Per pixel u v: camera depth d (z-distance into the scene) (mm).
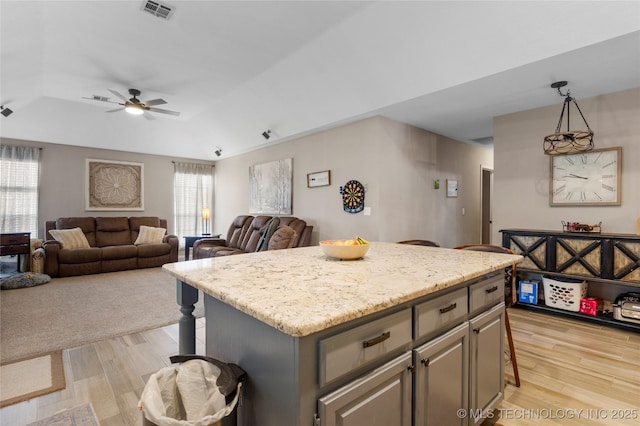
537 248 3564
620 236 3014
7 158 5574
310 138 5238
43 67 3834
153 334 2906
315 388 900
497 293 1731
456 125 4691
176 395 1193
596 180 3449
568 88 3232
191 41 3223
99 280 4930
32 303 3768
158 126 6316
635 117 3209
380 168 4207
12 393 1980
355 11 2732
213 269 1512
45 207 5941
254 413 1090
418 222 4805
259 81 4266
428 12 2566
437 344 1268
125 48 3367
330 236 4875
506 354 2541
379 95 3666
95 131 6000
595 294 3480
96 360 2412
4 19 2539
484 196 6613
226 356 1278
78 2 2582
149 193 7117
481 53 2732
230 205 7453
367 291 1108
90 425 1704
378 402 1047
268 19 2848
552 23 2320
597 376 2213
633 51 2447
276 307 938
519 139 4031
